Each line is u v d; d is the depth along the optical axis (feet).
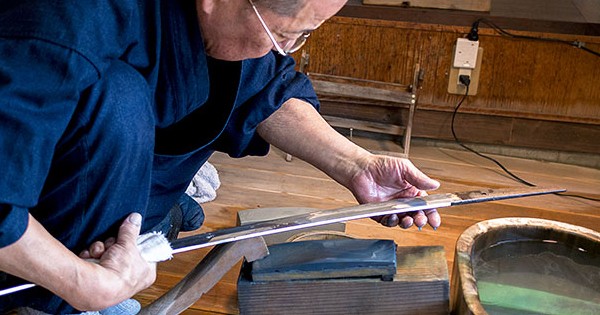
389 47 7.12
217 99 3.25
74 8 2.37
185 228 4.42
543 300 3.66
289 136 3.82
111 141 2.66
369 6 7.09
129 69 2.71
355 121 7.32
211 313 4.39
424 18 7.04
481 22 6.98
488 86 7.17
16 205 2.33
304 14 2.56
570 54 6.90
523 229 4.00
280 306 3.77
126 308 3.72
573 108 7.13
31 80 2.29
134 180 2.89
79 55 2.36
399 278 3.72
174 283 4.69
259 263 3.70
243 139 3.64
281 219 3.47
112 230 2.94
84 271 2.57
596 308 3.62
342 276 3.71
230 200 6.00
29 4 2.39
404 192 3.76
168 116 2.98
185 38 2.78
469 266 3.61
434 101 7.30
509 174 7.01
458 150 7.53
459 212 5.90
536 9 7.29
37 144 2.34
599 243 3.85
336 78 7.20
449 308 3.77
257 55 2.82
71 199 2.74
